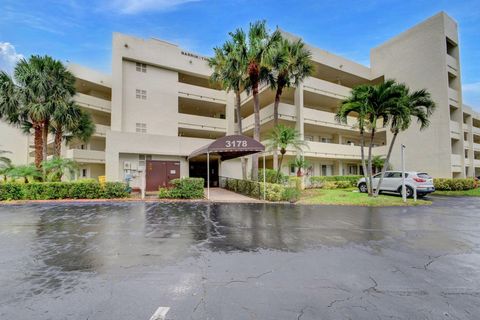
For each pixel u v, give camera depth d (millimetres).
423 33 21156
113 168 16016
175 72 21344
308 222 7625
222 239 5684
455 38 20953
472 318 2607
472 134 25031
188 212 9312
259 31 15562
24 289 3225
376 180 15797
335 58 22750
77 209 9938
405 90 12859
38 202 11867
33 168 13727
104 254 4605
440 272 3838
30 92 14078
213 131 22750
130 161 16766
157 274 3711
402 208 10695
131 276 3637
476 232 6473
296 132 17250
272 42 15375
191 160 20672
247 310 2734
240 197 14039
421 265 4129
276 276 3650
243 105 24953
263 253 4715
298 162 18375
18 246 5090
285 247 5102
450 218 8422
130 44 19406
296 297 3027
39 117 14273
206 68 22672
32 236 5875
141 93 19891
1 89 14031
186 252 4750
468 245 5297
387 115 13219
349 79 25266
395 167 22750
